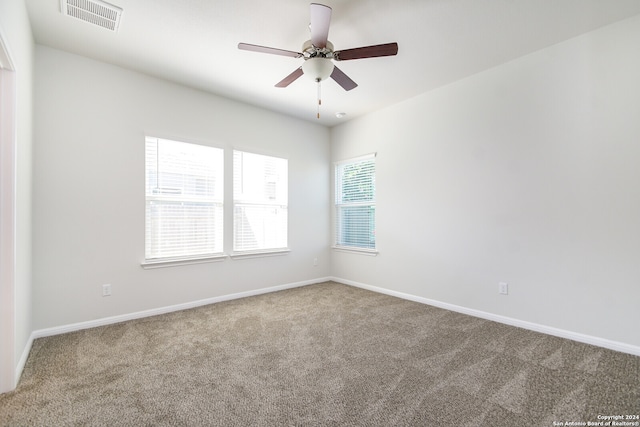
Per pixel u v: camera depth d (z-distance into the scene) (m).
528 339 2.58
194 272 3.55
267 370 2.08
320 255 4.93
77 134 2.80
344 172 4.89
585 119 2.49
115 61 2.94
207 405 1.68
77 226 2.79
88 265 2.85
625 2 2.10
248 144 4.05
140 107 3.16
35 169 2.59
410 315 3.24
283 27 2.40
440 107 3.52
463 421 1.54
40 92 2.63
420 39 2.55
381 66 3.02
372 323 3.00
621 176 2.33
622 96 2.32
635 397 1.74
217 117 3.75
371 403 1.70
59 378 1.96
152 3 2.12
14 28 1.81
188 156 3.54
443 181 3.50
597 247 2.44
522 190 2.86
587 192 2.48
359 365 2.14
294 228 4.59
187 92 3.50
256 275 4.13
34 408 1.65
